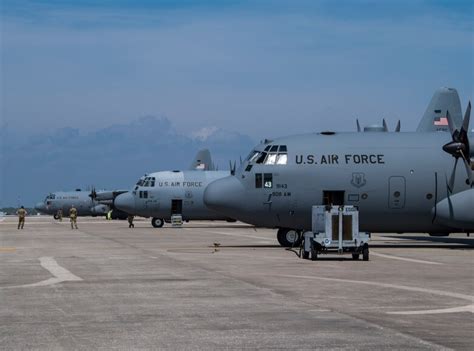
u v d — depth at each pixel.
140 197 88.88
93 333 15.75
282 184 44.88
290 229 46.75
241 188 45.44
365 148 45.31
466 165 43.91
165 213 89.31
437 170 44.97
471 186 44.88
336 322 17.06
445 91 60.03
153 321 17.27
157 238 60.69
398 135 46.25
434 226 46.12
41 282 25.41
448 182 44.97
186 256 38.22
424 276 27.69
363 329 16.16
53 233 71.69
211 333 15.74
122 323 17.00
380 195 44.81
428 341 14.80
